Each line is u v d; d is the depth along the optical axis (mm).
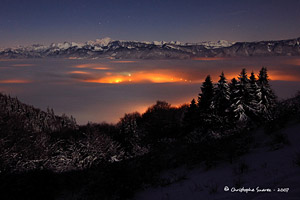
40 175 10680
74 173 14508
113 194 10031
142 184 11195
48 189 10414
